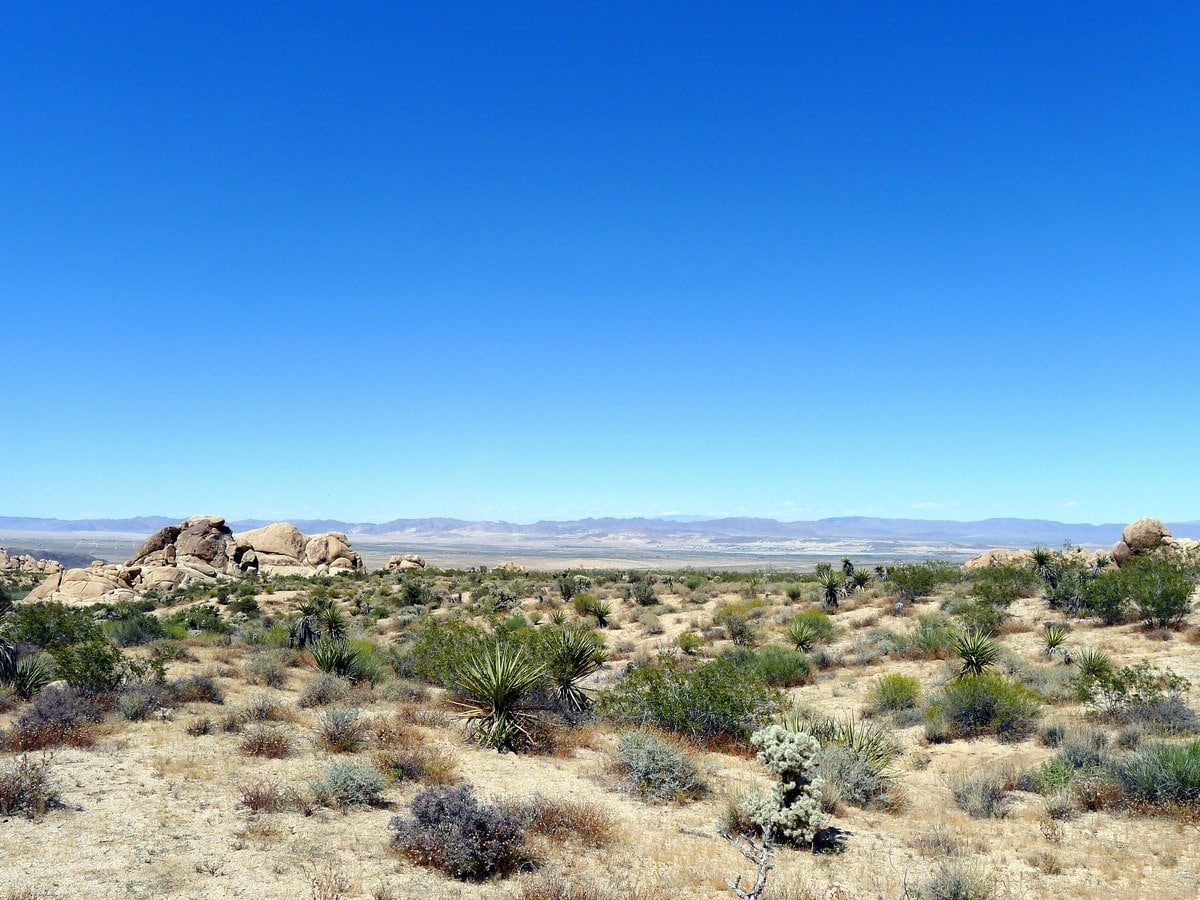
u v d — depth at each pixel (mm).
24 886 7980
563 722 18531
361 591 68875
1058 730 17750
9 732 14289
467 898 8617
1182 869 10375
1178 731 16906
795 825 11086
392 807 11820
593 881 9344
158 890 8148
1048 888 9641
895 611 39000
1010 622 34062
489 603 53531
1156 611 29266
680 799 13242
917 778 16406
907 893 9055
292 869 9016
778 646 30453
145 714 16734
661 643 36781
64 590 68750
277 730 16047
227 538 88062
